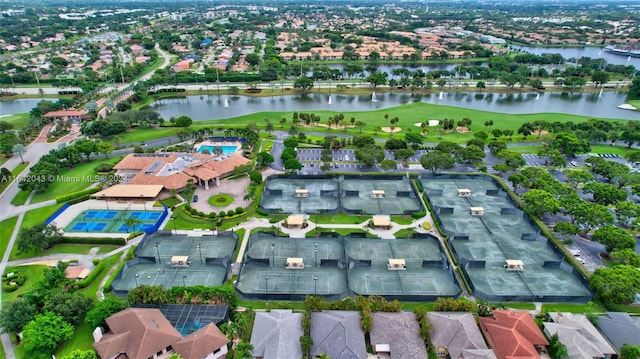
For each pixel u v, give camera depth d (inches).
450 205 5777.6
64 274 4151.1
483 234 5108.3
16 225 5201.8
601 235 4552.2
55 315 3432.6
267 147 7839.6
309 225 5251.0
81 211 5570.9
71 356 3043.8
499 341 3341.5
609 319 3585.1
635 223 4960.6
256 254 4677.7
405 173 6692.9
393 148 7445.9
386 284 4217.5
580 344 3307.1
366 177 6476.4
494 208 5713.6
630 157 6815.9
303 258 4611.2
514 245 4896.7
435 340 3410.4
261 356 3292.3
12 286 4042.8
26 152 7642.7
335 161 7268.7
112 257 4601.4
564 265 4436.5
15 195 5974.4
